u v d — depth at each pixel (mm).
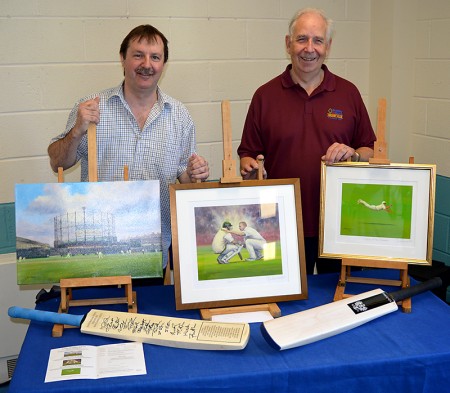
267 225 1718
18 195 1640
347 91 2227
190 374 1369
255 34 2799
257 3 2770
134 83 1972
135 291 1806
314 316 1571
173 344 1491
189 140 2129
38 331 1582
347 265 1812
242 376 1370
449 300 2736
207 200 1694
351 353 1459
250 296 1683
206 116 2807
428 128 2896
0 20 2400
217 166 2883
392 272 1956
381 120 1789
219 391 1367
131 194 1684
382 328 1585
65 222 1656
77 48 2529
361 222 1808
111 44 2574
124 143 2037
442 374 1460
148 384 1338
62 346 1494
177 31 2668
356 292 1808
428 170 1762
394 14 2854
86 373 1370
